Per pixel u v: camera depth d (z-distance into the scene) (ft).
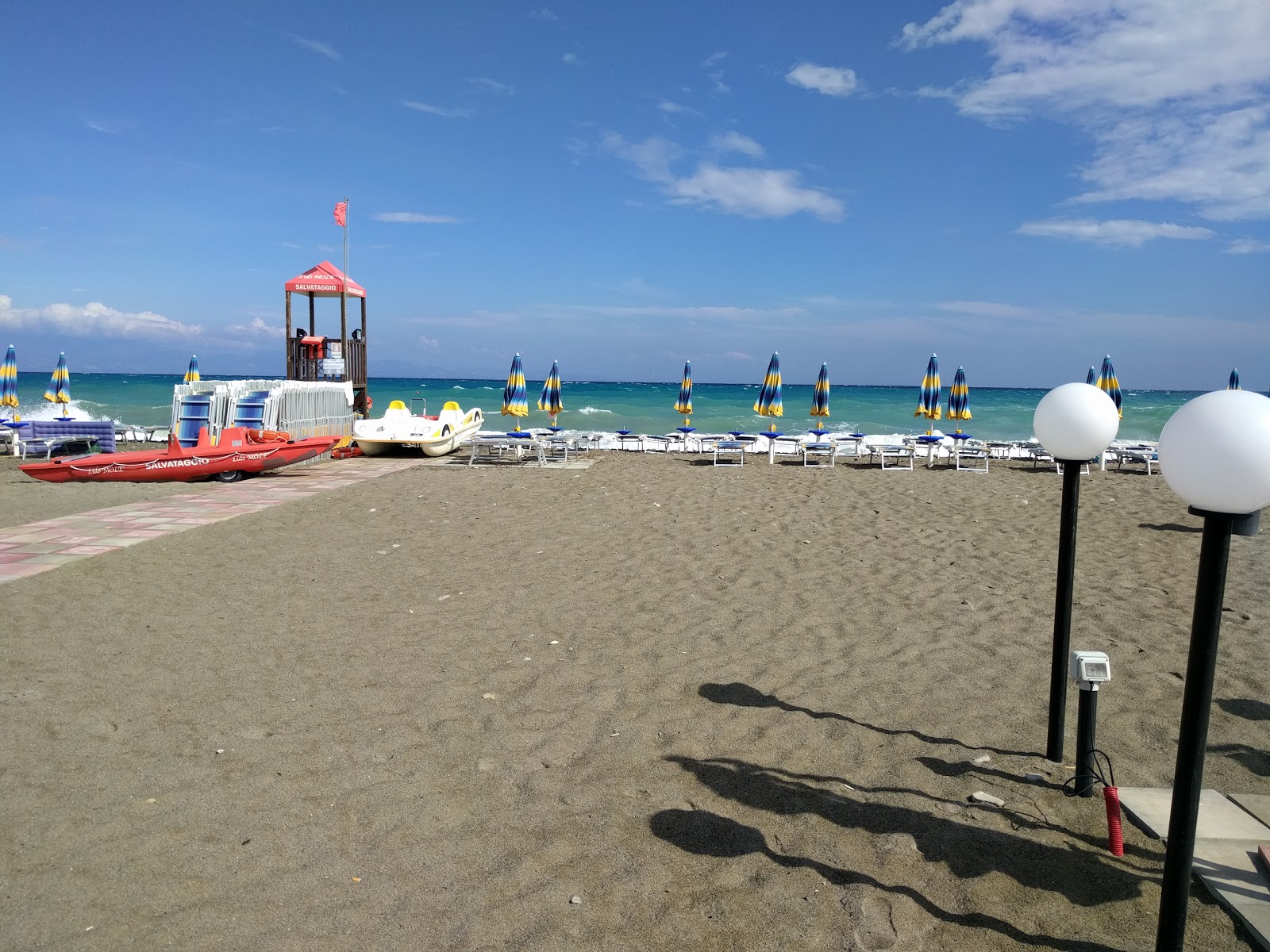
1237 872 9.76
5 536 29.14
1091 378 68.74
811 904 9.38
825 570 25.36
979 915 9.20
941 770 12.57
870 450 61.31
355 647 17.83
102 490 40.83
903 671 16.76
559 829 10.86
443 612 20.62
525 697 15.24
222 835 10.48
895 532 32.14
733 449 62.95
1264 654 17.78
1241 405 7.19
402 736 13.51
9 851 10.01
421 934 8.75
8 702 14.48
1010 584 23.93
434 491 41.93
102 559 25.48
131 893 9.27
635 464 58.08
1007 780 12.28
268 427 50.80
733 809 11.43
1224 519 7.39
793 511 36.81
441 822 10.96
